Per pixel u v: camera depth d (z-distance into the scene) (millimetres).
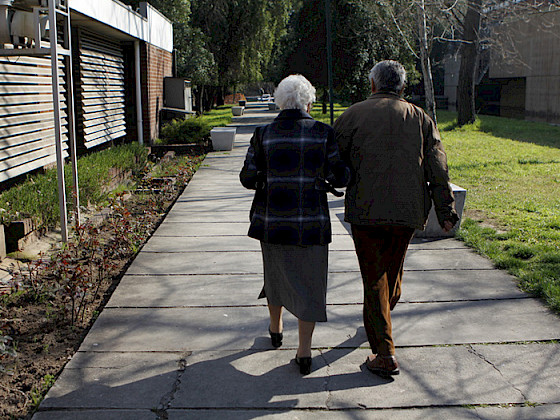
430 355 3750
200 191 10086
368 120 3449
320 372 3523
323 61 29000
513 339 3984
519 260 5664
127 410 3104
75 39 11367
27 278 4996
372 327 3475
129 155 11156
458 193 6723
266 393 3275
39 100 8367
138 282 5164
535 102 31672
